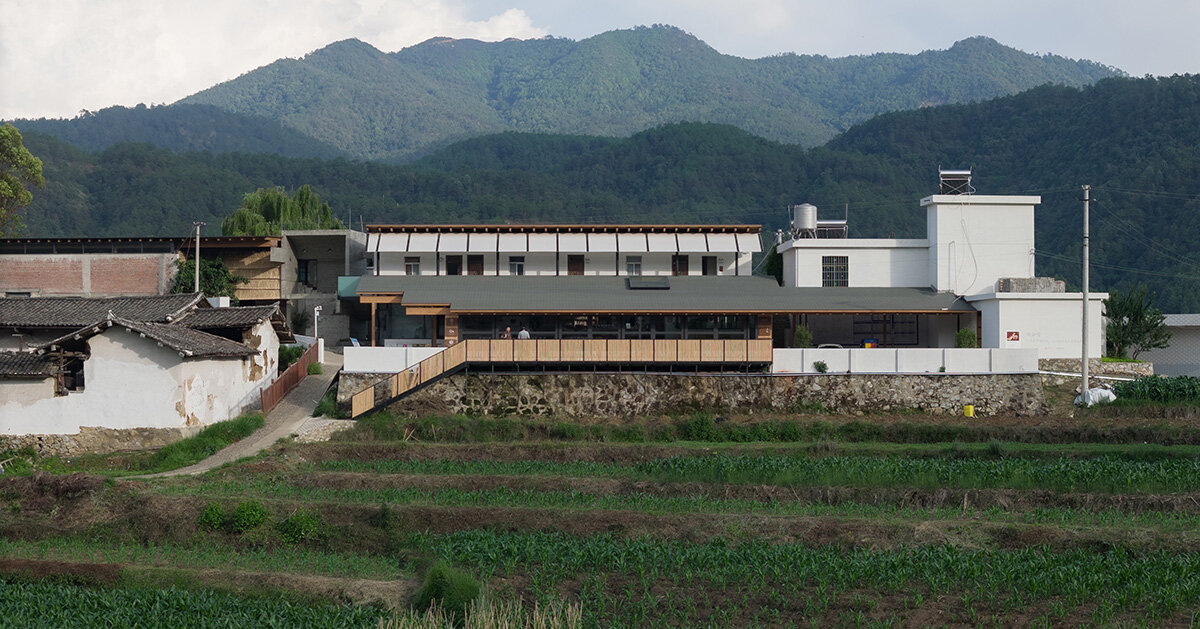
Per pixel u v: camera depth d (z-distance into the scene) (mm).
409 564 24828
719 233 56062
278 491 30172
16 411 37375
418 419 40125
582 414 41812
